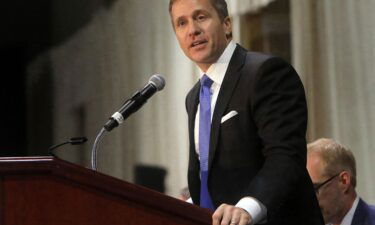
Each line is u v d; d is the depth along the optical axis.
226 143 4.59
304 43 11.52
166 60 12.91
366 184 11.16
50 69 14.11
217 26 4.74
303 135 4.50
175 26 4.81
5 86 14.30
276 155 4.35
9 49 14.38
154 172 12.86
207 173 4.66
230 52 4.79
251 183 4.25
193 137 4.96
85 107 13.76
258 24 11.80
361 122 11.20
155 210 3.94
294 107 4.53
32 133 14.17
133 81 13.30
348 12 11.30
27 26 14.25
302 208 4.54
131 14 13.28
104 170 13.20
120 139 13.09
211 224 3.98
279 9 11.73
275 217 4.51
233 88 4.64
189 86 12.66
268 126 4.46
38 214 3.85
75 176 3.86
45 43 14.20
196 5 4.72
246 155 4.56
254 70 4.62
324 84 11.44
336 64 11.38
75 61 13.85
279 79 4.59
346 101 11.30
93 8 13.70
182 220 3.97
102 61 13.59
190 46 4.75
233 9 11.84
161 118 12.84
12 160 3.83
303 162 4.43
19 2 14.30
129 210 3.92
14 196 3.83
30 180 3.85
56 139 13.96
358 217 6.93
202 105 4.82
